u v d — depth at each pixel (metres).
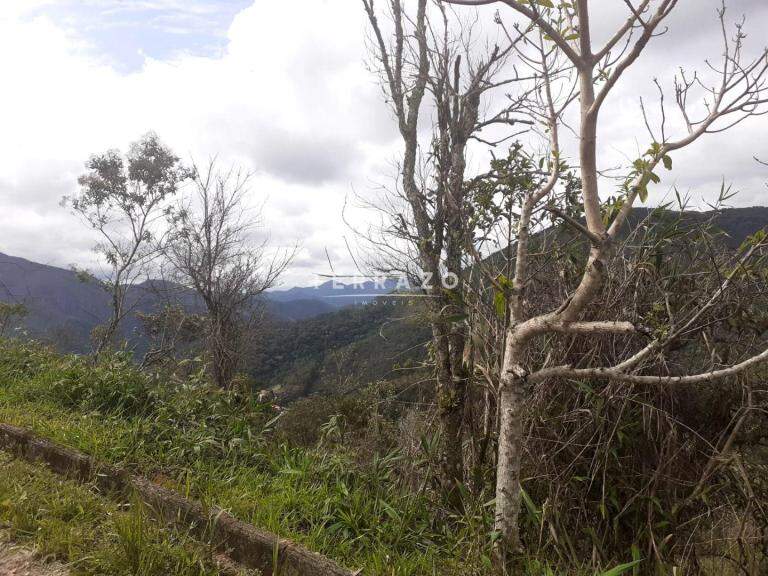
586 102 2.74
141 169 12.16
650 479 3.62
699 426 3.82
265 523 3.34
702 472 3.73
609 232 2.77
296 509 3.69
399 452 4.77
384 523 3.66
